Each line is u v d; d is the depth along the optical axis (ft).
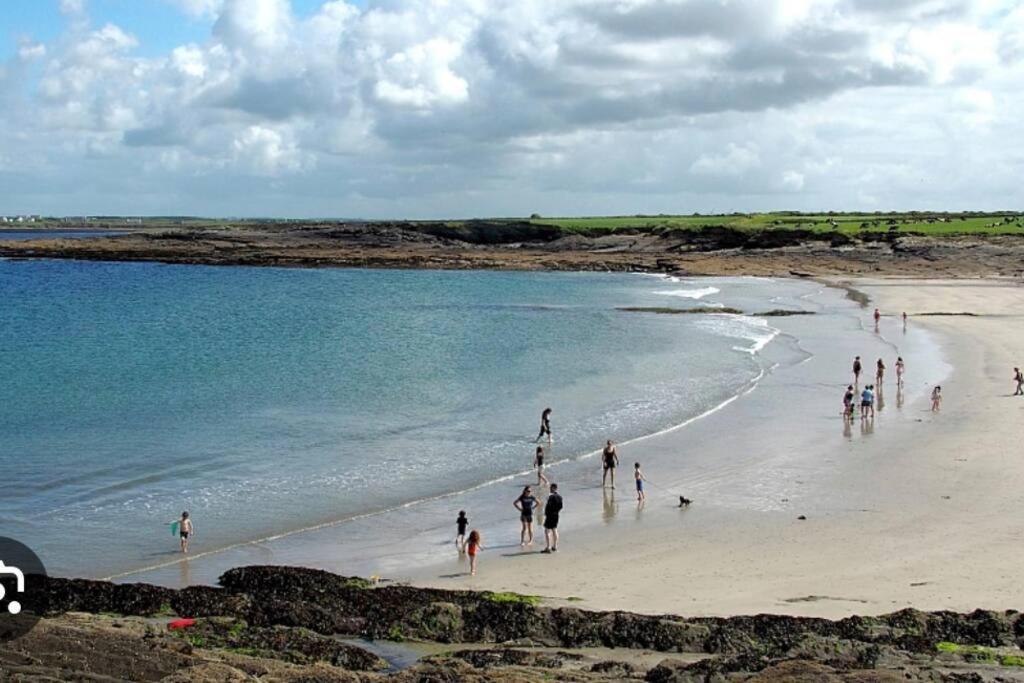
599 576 62.75
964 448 94.48
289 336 192.34
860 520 73.26
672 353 165.78
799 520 73.92
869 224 475.31
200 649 48.32
